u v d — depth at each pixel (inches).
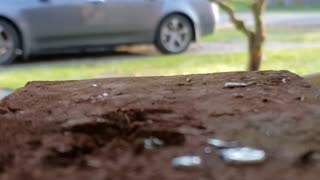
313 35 563.2
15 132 107.2
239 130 107.0
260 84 148.0
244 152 95.7
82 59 448.1
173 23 471.2
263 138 102.8
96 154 96.3
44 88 152.9
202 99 131.3
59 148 97.6
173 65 397.4
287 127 108.4
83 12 437.1
